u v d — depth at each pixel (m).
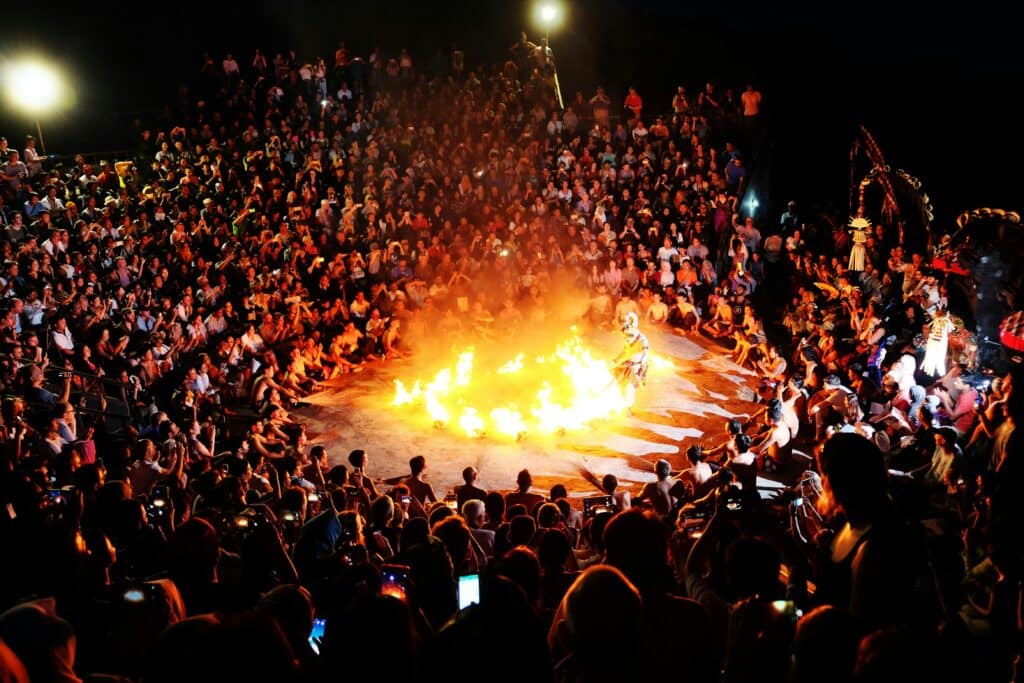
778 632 4.23
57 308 21.02
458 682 3.89
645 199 29.70
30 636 4.57
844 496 4.54
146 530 7.18
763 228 29.66
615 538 4.49
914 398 17.58
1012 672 7.46
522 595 4.11
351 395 21.77
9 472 8.64
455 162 31.88
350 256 26.83
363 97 35.97
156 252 26.34
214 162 31.66
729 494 5.27
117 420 18.77
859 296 22.53
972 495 12.34
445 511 8.15
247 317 23.72
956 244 20.31
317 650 5.59
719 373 22.72
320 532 7.59
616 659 3.81
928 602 4.47
